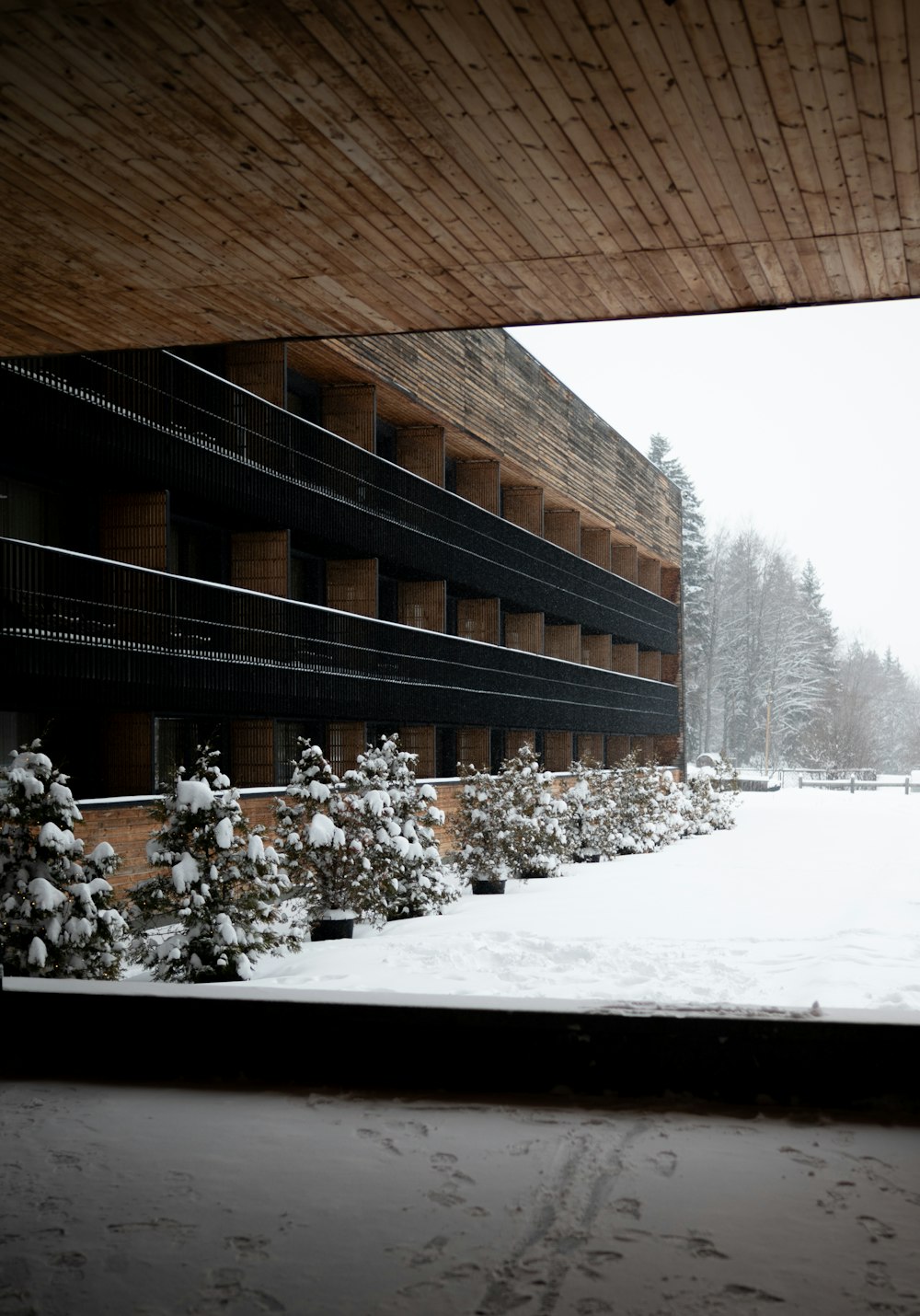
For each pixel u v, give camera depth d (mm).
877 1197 4324
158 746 20375
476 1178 4516
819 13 4816
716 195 6352
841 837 33906
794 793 67500
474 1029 5707
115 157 6125
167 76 5434
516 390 33062
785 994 10820
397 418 28453
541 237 6895
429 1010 5746
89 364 18234
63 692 16391
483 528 31141
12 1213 4172
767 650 104000
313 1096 5605
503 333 32156
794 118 5590
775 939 14297
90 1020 6027
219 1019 5902
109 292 7750
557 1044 5633
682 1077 5527
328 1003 5824
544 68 5273
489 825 20453
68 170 6250
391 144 5949
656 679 49094
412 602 29375
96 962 10180
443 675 28250
